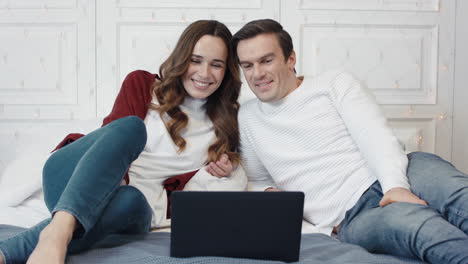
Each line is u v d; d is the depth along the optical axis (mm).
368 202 1414
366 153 1438
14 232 1254
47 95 2309
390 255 1221
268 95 1558
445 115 2430
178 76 1670
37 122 2314
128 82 1697
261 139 1654
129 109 1628
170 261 1046
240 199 1078
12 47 2285
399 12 2385
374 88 2395
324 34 2367
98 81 2311
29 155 1728
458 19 2414
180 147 1628
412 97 2416
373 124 1454
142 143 1296
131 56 2312
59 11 2291
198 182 1637
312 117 1562
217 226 1082
